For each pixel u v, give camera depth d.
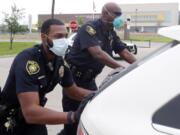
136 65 2.35
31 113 3.07
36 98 3.12
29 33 49.25
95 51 4.28
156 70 2.15
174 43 2.25
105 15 4.32
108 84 2.37
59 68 3.38
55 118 2.99
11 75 3.30
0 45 32.44
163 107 2.04
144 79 2.15
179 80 2.06
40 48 3.26
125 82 2.20
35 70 3.16
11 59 19.92
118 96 2.18
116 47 4.60
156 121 2.04
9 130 3.44
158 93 2.08
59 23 3.25
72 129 4.06
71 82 3.62
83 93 3.66
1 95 3.42
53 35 3.20
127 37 37.09
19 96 3.13
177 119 2.00
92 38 4.31
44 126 3.58
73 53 4.46
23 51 3.25
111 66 4.22
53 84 3.40
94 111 2.22
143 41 40.00
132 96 2.14
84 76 4.49
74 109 4.38
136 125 2.06
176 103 2.03
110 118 2.14
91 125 2.18
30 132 3.48
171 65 2.12
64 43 3.22
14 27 30.98
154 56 2.27
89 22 4.39
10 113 3.42
